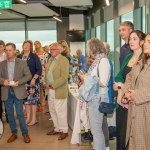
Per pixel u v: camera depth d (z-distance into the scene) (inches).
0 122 181.8
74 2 431.2
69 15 582.2
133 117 109.8
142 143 107.7
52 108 215.3
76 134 194.2
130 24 143.6
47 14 560.7
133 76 112.5
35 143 199.9
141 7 263.1
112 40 394.0
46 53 289.7
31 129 237.9
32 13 541.0
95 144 149.1
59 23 598.5
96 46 148.1
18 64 191.9
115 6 366.6
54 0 412.2
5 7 352.5
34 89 246.7
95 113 147.9
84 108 164.1
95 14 504.1
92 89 147.1
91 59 151.2
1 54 233.3
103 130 155.2
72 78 290.5
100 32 467.5
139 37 125.2
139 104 106.4
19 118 200.7
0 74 193.8
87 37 571.2
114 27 367.9
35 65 236.8
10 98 196.1
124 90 119.1
